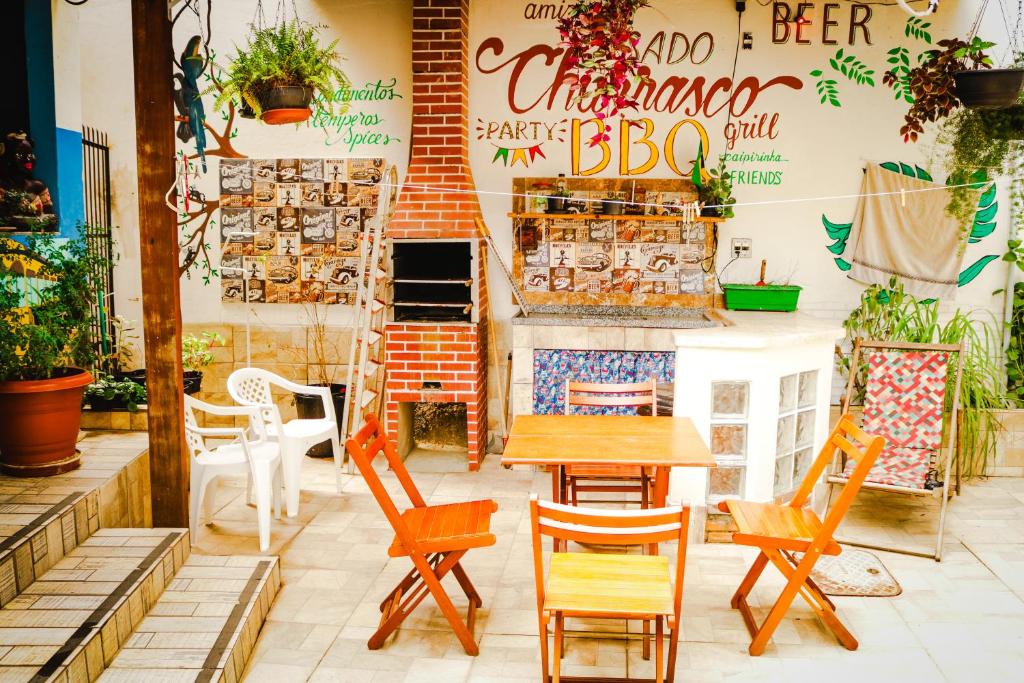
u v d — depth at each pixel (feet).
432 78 21.09
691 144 22.04
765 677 11.94
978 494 19.72
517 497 19.43
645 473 16.15
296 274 23.02
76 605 11.52
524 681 11.82
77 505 13.71
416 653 12.61
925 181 21.53
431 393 21.38
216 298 23.26
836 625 12.75
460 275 21.77
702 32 21.68
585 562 11.85
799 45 21.53
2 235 16.30
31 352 14.76
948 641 12.94
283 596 14.46
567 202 21.95
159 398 15.08
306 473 21.20
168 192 14.62
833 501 18.66
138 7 14.19
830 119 21.74
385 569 15.57
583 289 22.59
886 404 17.60
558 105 22.11
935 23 21.21
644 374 20.76
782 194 22.03
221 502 19.10
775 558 12.45
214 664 11.12
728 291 21.80
